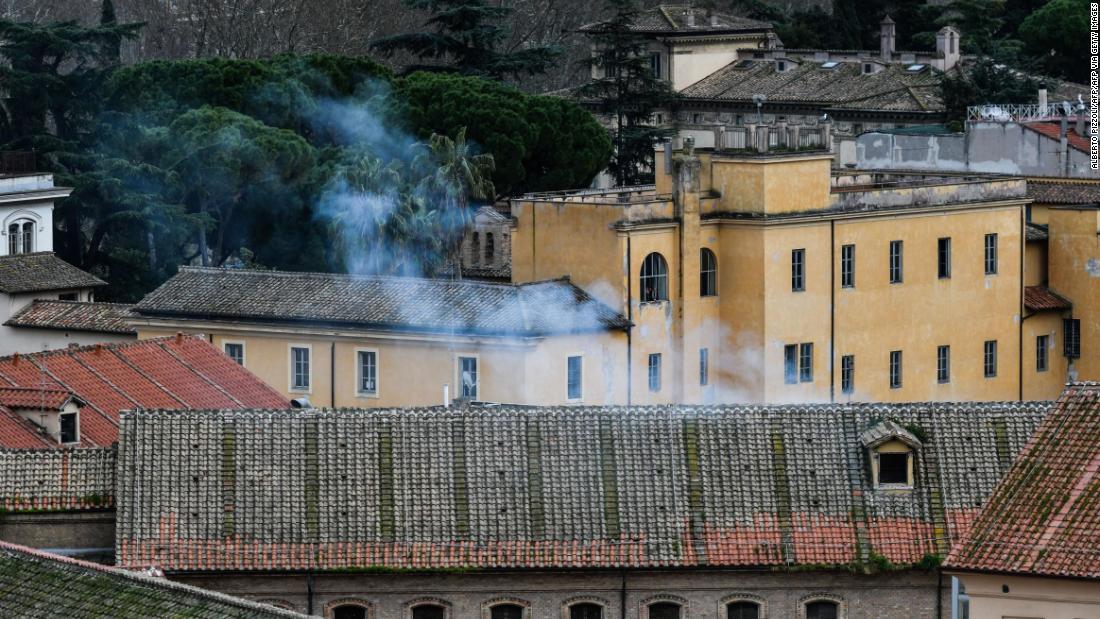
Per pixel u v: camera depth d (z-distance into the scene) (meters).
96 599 153.75
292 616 150.38
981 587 160.88
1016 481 163.88
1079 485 162.00
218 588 199.12
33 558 158.38
